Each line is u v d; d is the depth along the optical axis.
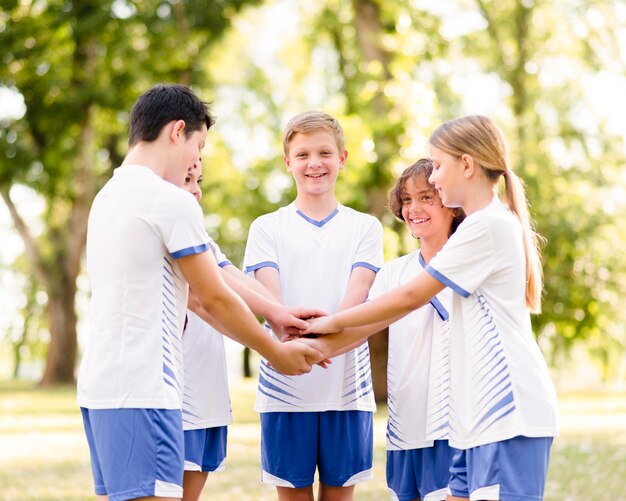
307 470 4.34
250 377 31.11
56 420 13.41
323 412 4.33
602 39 19.66
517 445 3.29
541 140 19.95
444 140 3.56
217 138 23.77
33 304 31.45
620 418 12.58
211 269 3.32
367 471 4.41
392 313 3.61
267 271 4.38
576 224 18.73
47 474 7.79
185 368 4.22
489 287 3.44
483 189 3.55
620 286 19.53
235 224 22.89
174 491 3.18
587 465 7.84
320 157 4.40
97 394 3.20
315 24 21.05
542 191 19.05
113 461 3.16
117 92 21.64
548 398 3.36
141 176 3.33
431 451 4.14
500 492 3.28
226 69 25.20
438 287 3.50
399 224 15.51
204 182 22.61
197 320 4.27
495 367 3.36
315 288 4.38
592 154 19.98
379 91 15.93
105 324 3.23
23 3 21.20
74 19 20.64
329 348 3.87
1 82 21.22
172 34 21.05
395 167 14.88
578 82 20.20
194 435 4.20
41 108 21.73
